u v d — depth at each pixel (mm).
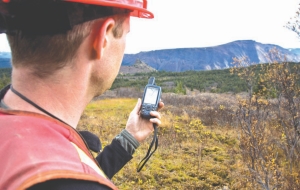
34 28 528
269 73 5328
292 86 5219
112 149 1142
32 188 396
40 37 533
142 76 100375
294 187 4301
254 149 4957
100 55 586
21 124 483
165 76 93375
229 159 6480
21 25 528
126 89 44375
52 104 557
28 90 548
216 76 72875
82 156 521
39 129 485
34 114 518
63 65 554
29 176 399
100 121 10938
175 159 6457
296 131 5203
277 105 5469
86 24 559
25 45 539
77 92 583
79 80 579
